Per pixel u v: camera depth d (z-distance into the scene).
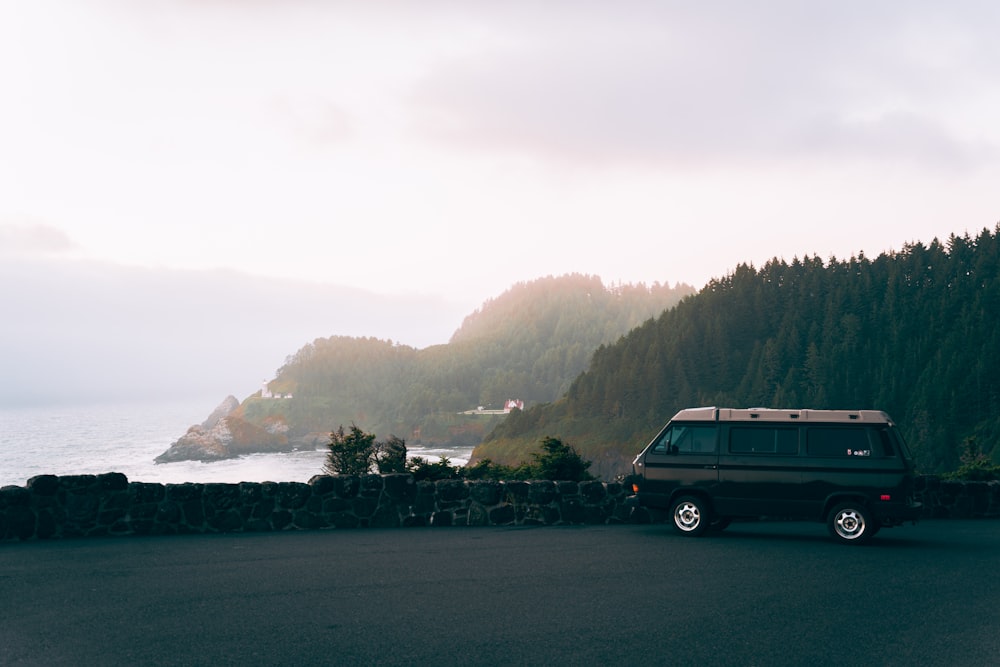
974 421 186.75
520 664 6.80
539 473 21.45
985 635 7.86
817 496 14.67
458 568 11.40
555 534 15.55
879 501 14.30
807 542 14.64
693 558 12.41
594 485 18.05
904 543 14.79
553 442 21.83
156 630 7.84
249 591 9.72
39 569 11.20
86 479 14.89
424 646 7.32
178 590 9.76
